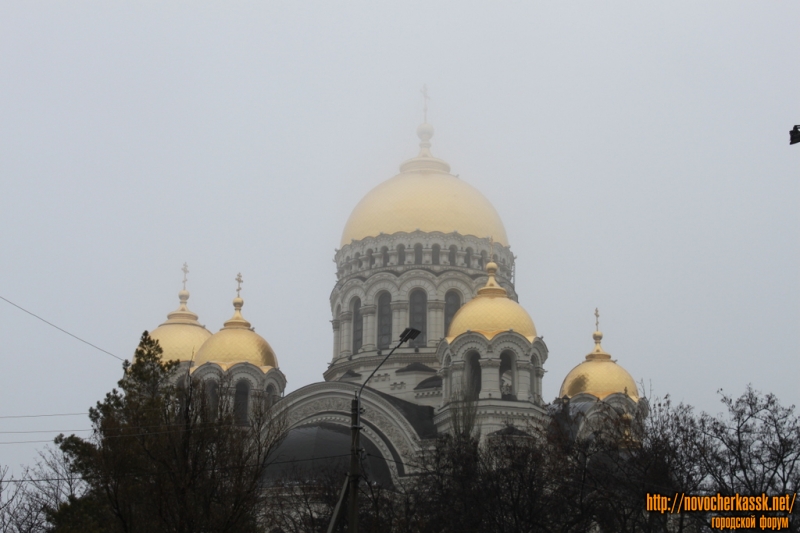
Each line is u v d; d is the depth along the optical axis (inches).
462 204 5088.6
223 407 3002.0
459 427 3725.4
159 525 2394.2
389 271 4894.2
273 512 3511.3
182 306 5620.1
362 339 4884.4
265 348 4840.1
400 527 3129.9
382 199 5123.0
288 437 4170.8
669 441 3102.9
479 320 4323.3
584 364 4771.2
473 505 3147.1
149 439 2514.8
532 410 4170.8
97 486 2645.2
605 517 3134.8
